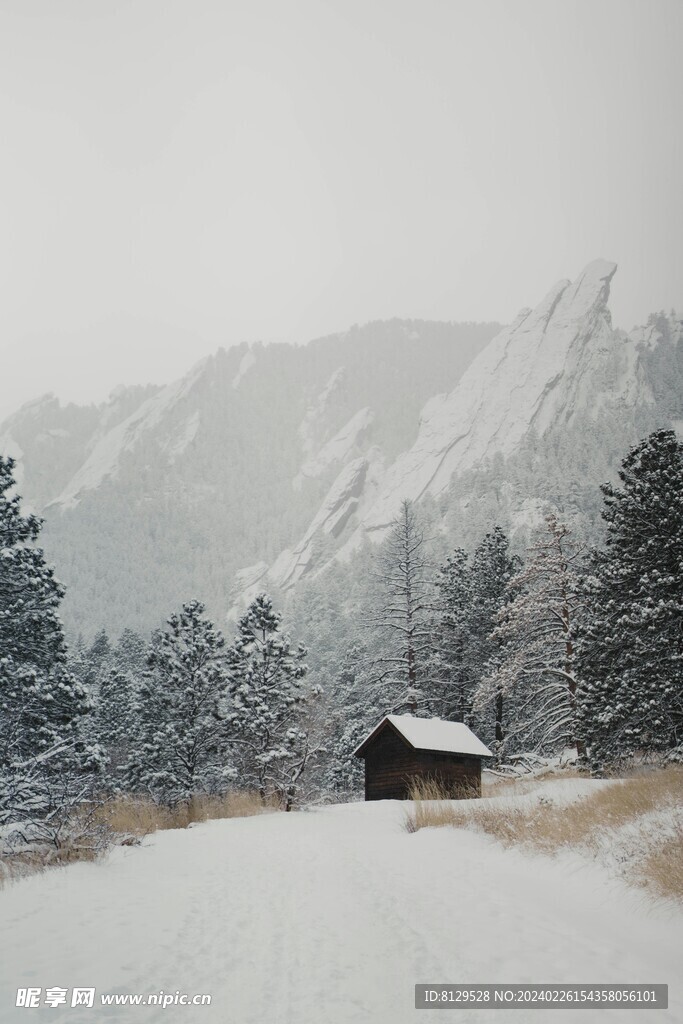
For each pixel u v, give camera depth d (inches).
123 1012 239.5
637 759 1264.8
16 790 751.7
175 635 1581.0
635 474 1384.1
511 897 454.3
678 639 1219.2
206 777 1507.1
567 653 1612.9
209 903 430.3
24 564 1202.6
